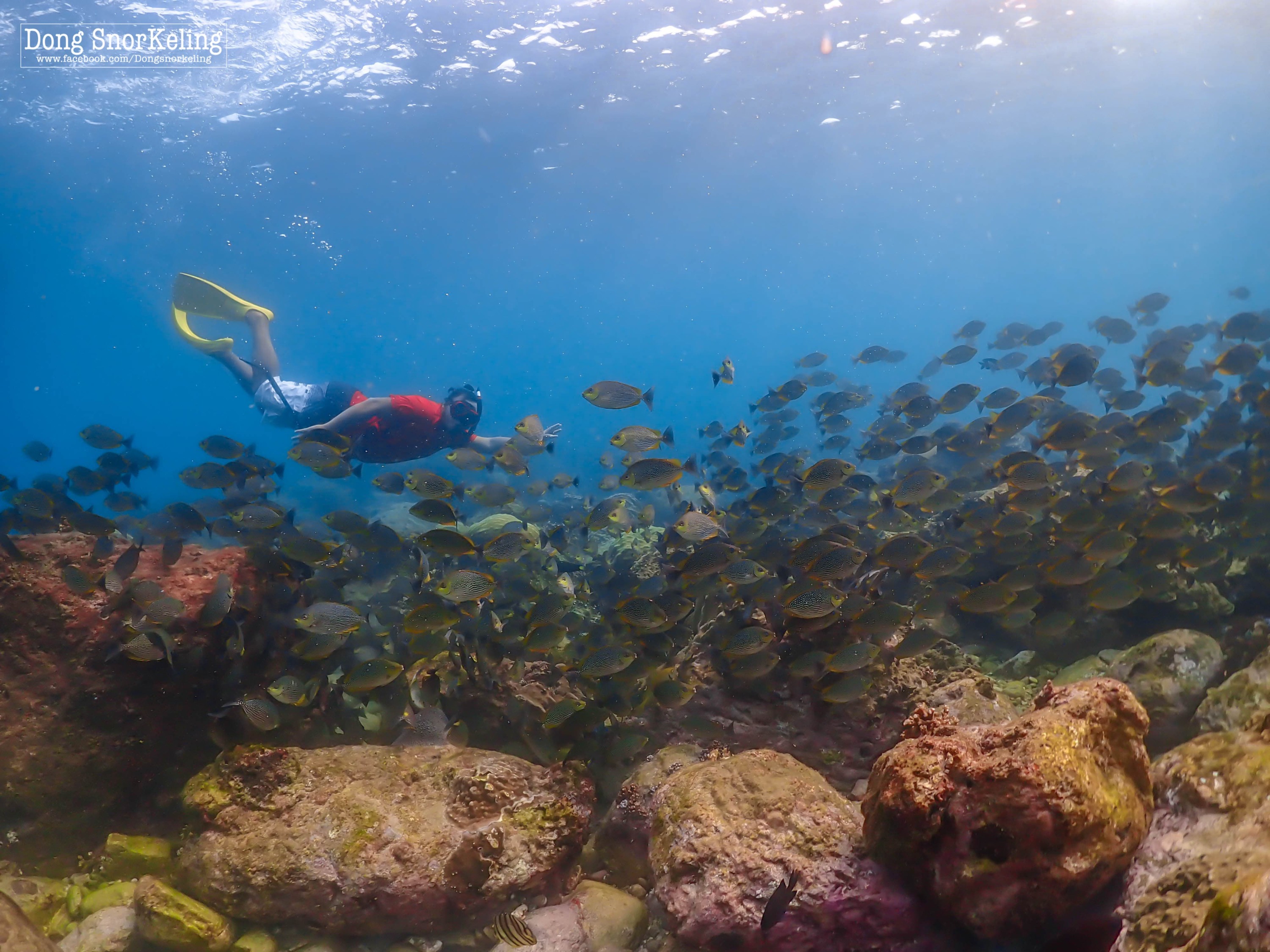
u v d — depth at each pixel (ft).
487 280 208.44
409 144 94.22
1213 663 14.93
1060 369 25.85
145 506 23.06
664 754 15.26
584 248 173.37
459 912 12.04
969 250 257.96
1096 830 8.60
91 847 14.38
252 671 16.14
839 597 15.62
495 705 17.02
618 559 27.30
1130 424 24.22
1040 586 21.43
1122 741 9.59
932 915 9.70
